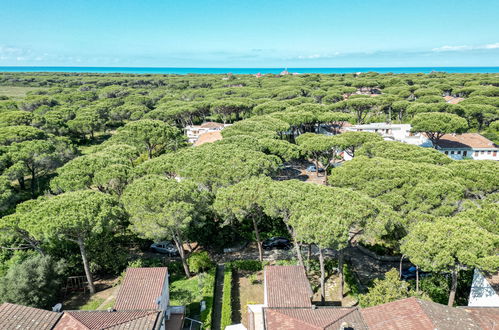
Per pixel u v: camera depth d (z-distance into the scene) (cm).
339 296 2905
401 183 3272
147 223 2805
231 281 3050
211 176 3650
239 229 3916
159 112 9194
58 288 2903
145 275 2538
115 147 5116
